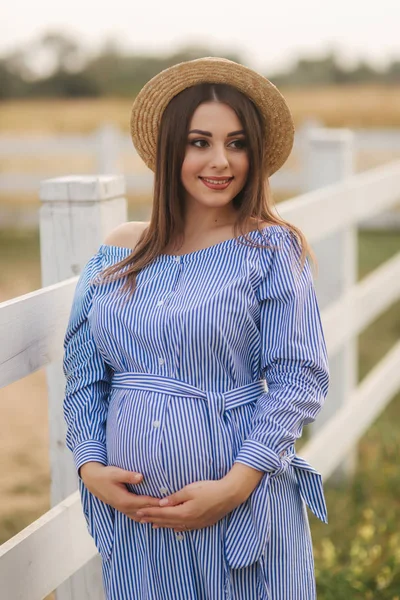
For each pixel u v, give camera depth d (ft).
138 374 7.16
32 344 7.74
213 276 7.14
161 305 7.10
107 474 7.02
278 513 7.04
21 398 21.02
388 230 39.88
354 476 15.61
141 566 7.08
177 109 7.41
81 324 7.64
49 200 9.03
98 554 9.00
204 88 7.39
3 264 32.73
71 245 9.05
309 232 12.10
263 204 7.54
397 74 115.03
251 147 7.39
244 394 7.13
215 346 6.96
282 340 7.02
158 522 6.79
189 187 7.44
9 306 7.39
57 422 9.12
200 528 6.87
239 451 6.92
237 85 7.55
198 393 6.98
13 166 47.01
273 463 6.80
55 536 8.05
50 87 116.06
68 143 37.40
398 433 17.74
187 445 6.89
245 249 7.24
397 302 29.71
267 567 6.98
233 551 6.86
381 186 15.47
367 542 13.00
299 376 6.97
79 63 117.91
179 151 7.42
